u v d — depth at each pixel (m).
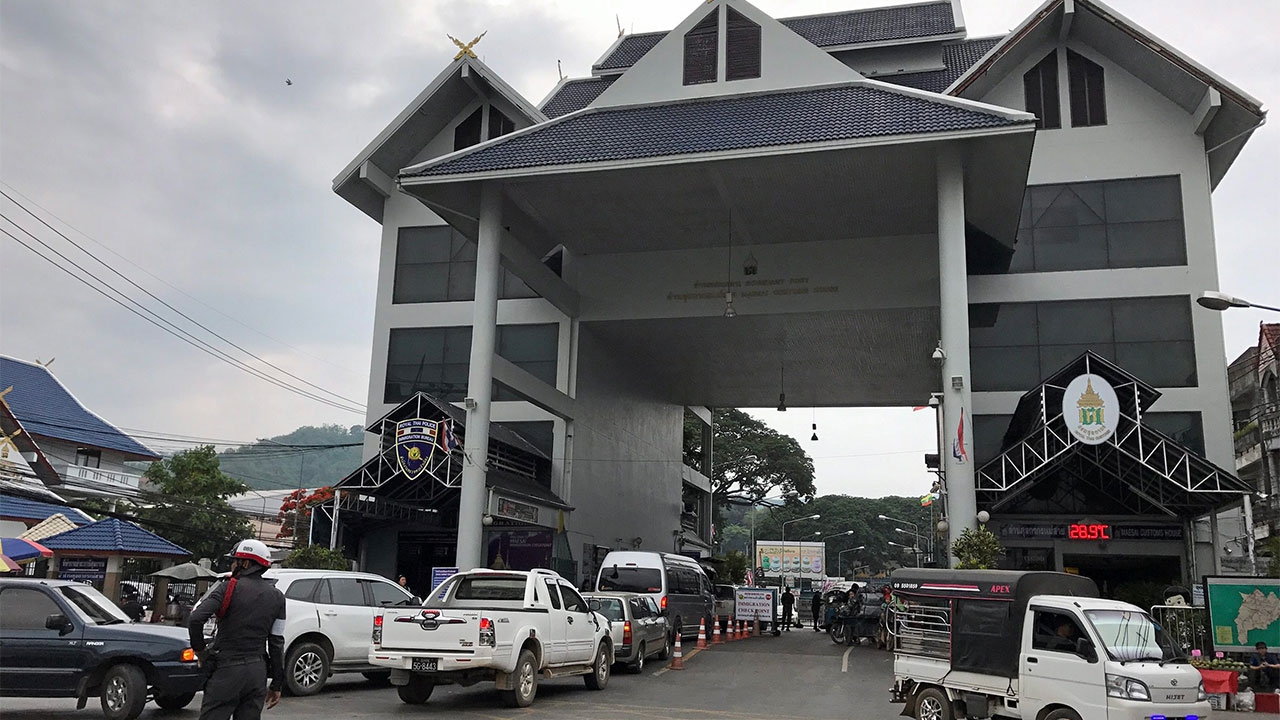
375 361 33.69
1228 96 26.89
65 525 25.03
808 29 34.97
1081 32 29.78
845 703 15.55
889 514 123.81
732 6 27.77
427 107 33.09
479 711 13.44
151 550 26.36
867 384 40.94
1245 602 16.69
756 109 26.22
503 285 34.06
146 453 42.22
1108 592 27.42
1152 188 28.75
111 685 11.56
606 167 25.12
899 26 33.72
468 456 25.75
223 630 7.41
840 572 116.38
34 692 11.48
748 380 41.09
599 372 34.84
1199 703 10.81
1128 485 24.91
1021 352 28.58
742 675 19.27
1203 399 26.91
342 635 15.32
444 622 13.24
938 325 31.73
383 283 34.28
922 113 23.70
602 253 33.00
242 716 7.46
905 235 30.22
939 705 12.77
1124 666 10.74
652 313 32.09
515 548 30.14
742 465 70.81
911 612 13.45
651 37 37.25
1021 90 30.20
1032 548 27.91
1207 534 27.16
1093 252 28.70
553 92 35.72
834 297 30.38
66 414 40.69
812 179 26.03
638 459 39.22
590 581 32.84
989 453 28.22
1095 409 22.23
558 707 14.14
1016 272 29.08
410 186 26.50
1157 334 27.73
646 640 19.94
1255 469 38.22
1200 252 27.95
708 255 32.06
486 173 25.95
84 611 12.22
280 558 33.72
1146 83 29.42
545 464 32.19
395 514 30.75
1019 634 12.01
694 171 25.66
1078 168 29.33
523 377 28.47
